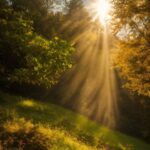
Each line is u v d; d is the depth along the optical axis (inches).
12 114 886.4
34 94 2022.6
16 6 791.1
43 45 651.5
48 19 1987.0
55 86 2150.6
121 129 2118.6
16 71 644.1
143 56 956.0
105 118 2165.4
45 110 1407.5
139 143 1660.9
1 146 516.7
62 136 824.3
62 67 666.8
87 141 1047.0
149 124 2079.2
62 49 663.8
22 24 639.1
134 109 2123.5
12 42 619.2
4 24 625.3
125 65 995.9
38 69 653.9
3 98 1354.6
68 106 2186.3
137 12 935.7
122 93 2169.0
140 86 1005.2
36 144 622.8
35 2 1962.4
